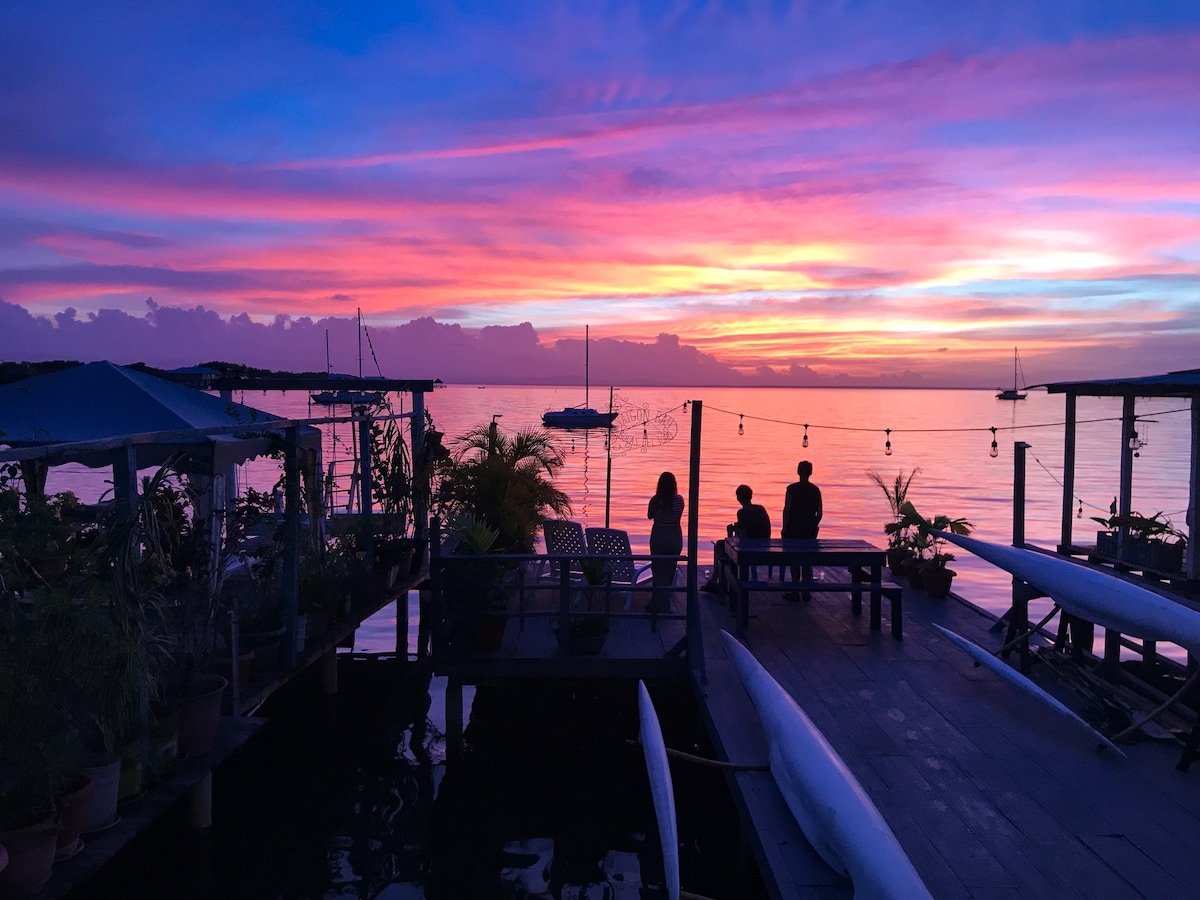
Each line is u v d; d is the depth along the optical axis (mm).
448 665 8180
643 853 7125
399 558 11914
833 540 9492
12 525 5133
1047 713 6691
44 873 4199
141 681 4777
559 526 10891
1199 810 5121
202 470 7750
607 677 8164
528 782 8523
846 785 4191
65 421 7801
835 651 8359
